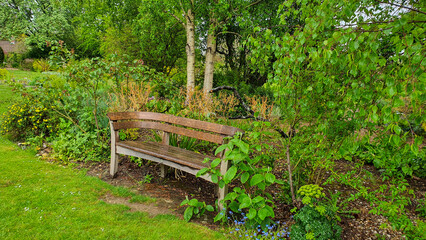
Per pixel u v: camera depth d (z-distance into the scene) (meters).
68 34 24.97
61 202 2.53
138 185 3.16
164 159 2.80
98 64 4.14
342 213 2.70
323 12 1.67
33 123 4.52
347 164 4.35
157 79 4.99
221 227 2.35
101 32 11.52
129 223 2.27
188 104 4.91
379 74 1.72
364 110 1.78
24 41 23.89
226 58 12.15
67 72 4.04
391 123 1.49
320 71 2.16
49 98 4.71
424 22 1.37
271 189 3.20
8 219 2.16
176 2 7.62
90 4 10.26
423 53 1.31
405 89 1.36
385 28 1.40
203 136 2.95
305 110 2.43
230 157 2.22
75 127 4.45
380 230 2.41
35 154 3.92
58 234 2.02
